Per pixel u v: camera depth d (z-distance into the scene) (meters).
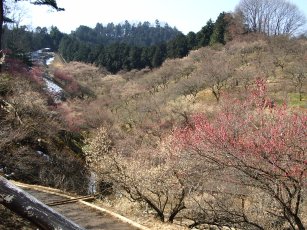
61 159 22.88
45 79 52.34
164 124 33.97
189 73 60.47
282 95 34.94
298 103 33.38
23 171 19.05
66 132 30.33
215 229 13.84
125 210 13.33
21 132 20.86
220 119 12.72
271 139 9.67
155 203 15.75
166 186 14.15
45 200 11.97
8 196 2.66
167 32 146.12
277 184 9.74
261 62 50.12
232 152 9.84
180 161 13.30
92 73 72.25
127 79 73.31
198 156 11.20
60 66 77.19
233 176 10.56
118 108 50.53
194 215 13.94
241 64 54.59
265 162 9.54
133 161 16.08
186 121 29.75
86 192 19.08
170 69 61.22
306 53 48.19
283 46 56.47
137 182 14.41
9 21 28.36
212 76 44.16
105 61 84.88
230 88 42.09
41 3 20.66
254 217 12.16
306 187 9.36
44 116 26.86
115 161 15.68
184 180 13.55
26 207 2.68
